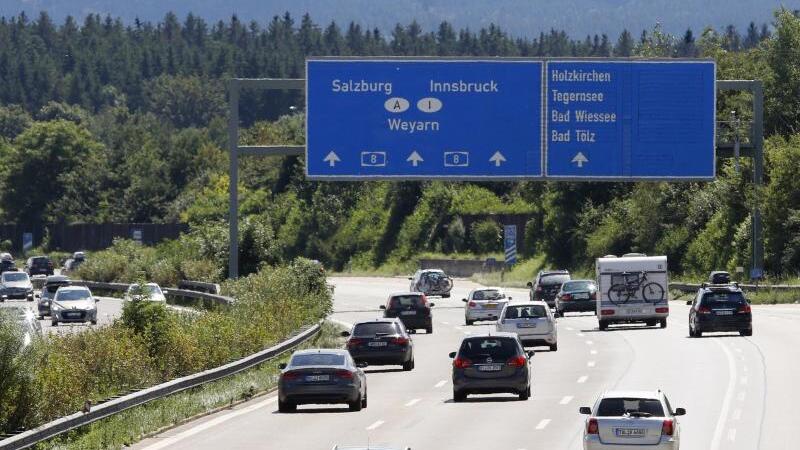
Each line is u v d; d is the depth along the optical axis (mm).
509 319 116812
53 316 159750
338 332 137250
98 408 64375
